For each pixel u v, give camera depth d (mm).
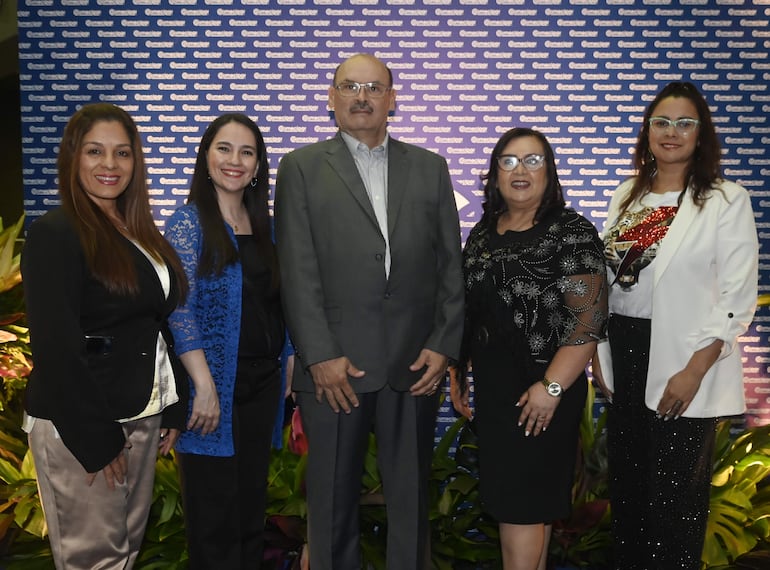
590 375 3715
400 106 3664
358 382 2473
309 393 2541
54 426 1992
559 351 2373
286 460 3322
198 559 2500
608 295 2602
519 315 2410
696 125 2514
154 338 2168
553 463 2445
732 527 2982
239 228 2527
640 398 2617
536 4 3607
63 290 1955
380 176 2592
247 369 2494
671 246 2496
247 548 2641
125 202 2205
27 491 2992
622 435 2717
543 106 3662
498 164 2502
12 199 3826
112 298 2055
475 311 2531
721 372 2539
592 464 3328
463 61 3639
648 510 2672
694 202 2498
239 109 3676
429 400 2590
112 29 3650
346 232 2475
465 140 3680
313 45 3633
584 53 3633
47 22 3656
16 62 3736
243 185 2459
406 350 2506
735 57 3621
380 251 2475
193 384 2371
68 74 3678
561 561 3211
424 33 3623
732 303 2441
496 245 2500
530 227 2473
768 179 3686
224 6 3625
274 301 2566
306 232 2480
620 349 2670
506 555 2541
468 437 3451
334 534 2533
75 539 2076
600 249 2418
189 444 2428
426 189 2564
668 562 2602
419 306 2533
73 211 2029
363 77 2484
